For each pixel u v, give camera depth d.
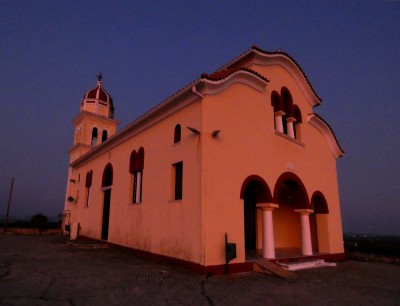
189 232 9.66
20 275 8.09
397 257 15.57
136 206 13.58
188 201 9.95
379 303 6.76
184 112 11.06
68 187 27.47
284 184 14.52
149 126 13.45
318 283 8.60
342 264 13.45
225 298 6.54
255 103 12.00
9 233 29.08
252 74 11.45
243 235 10.00
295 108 14.73
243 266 9.72
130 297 6.30
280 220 16.19
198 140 9.98
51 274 8.32
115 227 15.41
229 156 10.34
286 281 8.65
